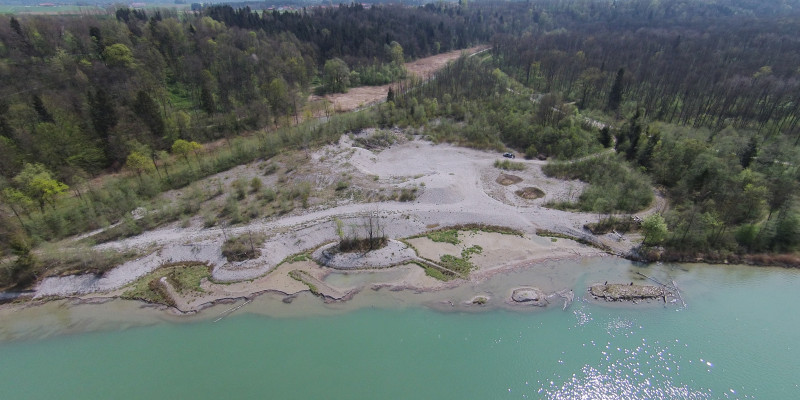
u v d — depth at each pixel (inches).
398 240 3115.2
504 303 2506.2
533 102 5836.6
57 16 7721.5
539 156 4542.3
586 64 7396.7
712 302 2497.5
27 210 3257.9
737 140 3959.2
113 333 2363.4
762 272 2765.7
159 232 3157.0
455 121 5629.9
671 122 5241.1
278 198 3624.5
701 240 2923.2
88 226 3233.3
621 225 3216.0
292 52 7534.5
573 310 2436.0
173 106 5605.3
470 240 3125.0
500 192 3784.5
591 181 3860.7
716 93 5639.8
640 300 2507.4
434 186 3693.4
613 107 5856.3
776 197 3198.8
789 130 4680.1
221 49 6811.0
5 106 4192.9
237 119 5339.6
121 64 5531.5
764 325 2319.1
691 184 3543.3
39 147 3868.1
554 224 3272.6
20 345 2306.8
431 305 2507.4
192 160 4352.9
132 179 3922.2
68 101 4682.6
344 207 3472.0
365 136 5049.2
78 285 2677.2
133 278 2736.2
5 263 2780.5
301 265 2859.3
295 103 5910.4
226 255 2878.9
